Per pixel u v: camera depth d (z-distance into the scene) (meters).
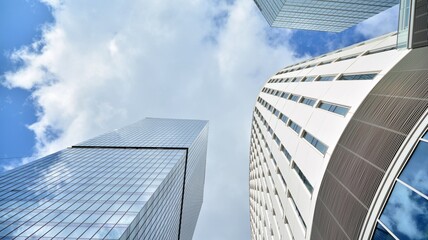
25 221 33.84
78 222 34.09
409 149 12.04
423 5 14.40
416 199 10.78
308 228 20.56
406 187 11.52
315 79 31.59
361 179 14.75
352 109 18.77
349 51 30.75
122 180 50.91
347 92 21.30
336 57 32.69
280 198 31.03
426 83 13.20
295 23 63.34
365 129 16.19
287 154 30.62
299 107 30.69
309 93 29.78
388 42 22.72
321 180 19.25
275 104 43.03
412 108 13.16
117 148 80.75
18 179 49.78
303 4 53.72
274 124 39.47
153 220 45.81
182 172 75.12
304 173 22.94
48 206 38.59
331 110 22.61
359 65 23.28
